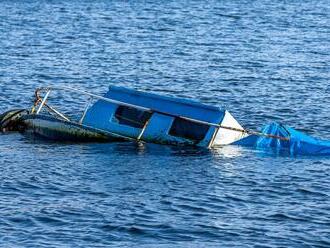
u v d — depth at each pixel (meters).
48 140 101.25
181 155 95.50
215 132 98.19
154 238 71.69
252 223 75.38
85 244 69.94
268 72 156.25
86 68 157.62
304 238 72.44
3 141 100.44
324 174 89.69
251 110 123.19
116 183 85.56
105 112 102.62
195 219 76.06
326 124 115.00
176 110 100.44
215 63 166.00
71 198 80.88
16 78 144.88
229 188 84.62
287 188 85.00
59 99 126.50
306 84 144.38
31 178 86.50
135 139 100.19
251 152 96.88
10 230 72.44
